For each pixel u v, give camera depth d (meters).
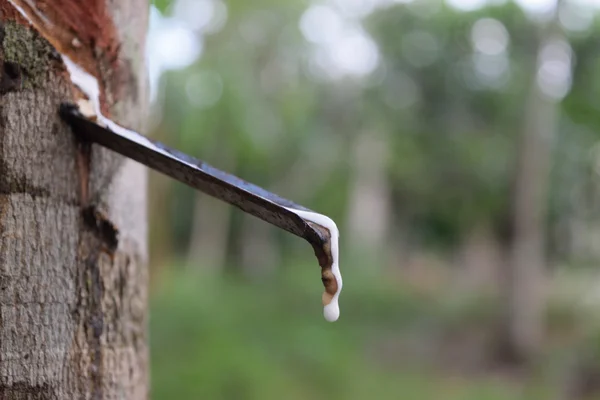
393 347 11.12
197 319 9.29
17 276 1.18
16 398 1.19
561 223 18.91
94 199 1.35
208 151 13.71
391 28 15.34
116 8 1.44
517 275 11.24
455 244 24.19
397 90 16.20
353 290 15.31
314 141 19.56
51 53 1.22
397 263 23.94
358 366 8.96
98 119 1.29
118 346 1.44
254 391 6.74
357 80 17.78
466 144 15.93
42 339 1.22
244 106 12.77
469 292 16.64
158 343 7.94
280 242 25.08
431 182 18.55
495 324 12.24
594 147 15.59
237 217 23.52
